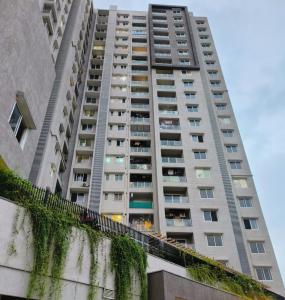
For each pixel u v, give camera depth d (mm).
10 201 10586
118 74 53812
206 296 14891
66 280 10969
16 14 16312
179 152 42250
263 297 19234
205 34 63188
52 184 32719
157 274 13719
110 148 43000
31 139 17812
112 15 66125
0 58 14461
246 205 38469
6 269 9562
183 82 51812
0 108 14320
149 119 46781
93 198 37250
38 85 18781
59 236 11352
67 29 41844
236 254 32594
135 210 37156
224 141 45000
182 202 36625
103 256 12688
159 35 61531
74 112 45781
